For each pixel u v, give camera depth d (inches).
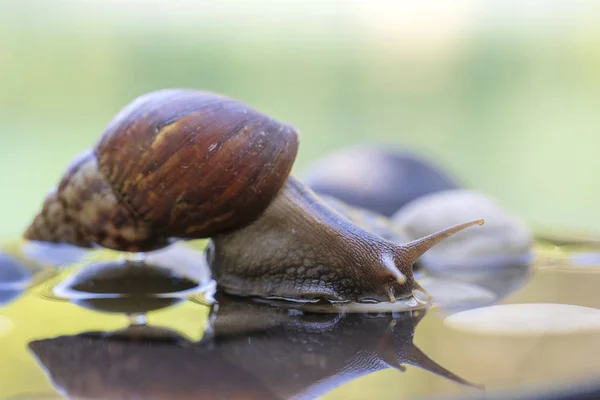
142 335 12.1
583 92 27.5
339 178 17.5
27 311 12.8
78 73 27.3
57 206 14.0
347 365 11.3
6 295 13.5
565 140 27.4
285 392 10.9
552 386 10.7
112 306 13.0
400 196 17.3
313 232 13.4
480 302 13.1
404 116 28.8
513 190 27.8
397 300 13.2
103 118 27.3
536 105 27.8
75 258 15.1
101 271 14.3
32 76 26.9
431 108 28.6
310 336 12.0
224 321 12.5
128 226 13.7
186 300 13.3
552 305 12.9
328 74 29.1
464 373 11.0
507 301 13.1
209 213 13.4
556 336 11.8
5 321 12.5
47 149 26.6
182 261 14.8
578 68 27.5
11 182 25.8
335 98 28.8
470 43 28.3
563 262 15.0
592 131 27.2
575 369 11.0
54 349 11.7
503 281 14.0
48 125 26.8
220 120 13.4
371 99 28.8
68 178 13.9
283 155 13.5
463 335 11.9
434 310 12.8
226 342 11.9
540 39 27.8
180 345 11.8
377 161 17.8
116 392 10.9
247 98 28.5
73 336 12.0
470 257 15.1
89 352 11.6
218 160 13.3
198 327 12.3
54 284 13.9
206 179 13.3
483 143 28.1
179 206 13.4
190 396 10.8
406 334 12.0
